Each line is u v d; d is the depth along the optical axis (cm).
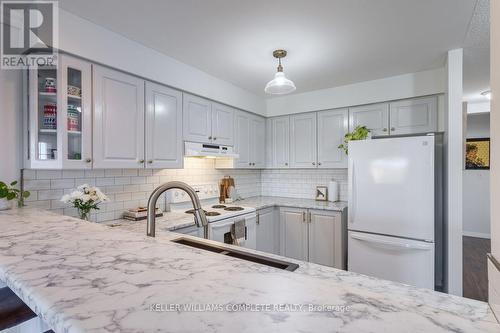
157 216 231
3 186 149
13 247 72
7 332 98
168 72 229
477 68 258
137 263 60
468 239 451
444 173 238
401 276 231
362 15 170
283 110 353
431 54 227
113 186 222
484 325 37
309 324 36
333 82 298
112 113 190
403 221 230
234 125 310
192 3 158
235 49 219
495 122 72
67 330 36
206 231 133
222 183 324
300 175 375
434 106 261
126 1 156
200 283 49
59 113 163
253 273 54
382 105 288
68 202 180
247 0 156
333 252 289
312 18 174
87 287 47
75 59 171
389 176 238
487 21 176
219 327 35
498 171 69
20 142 167
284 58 235
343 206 294
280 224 325
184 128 246
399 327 36
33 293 45
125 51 197
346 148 303
